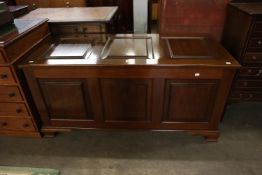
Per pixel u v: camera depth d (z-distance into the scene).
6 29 1.46
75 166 1.49
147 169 1.45
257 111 1.96
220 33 1.79
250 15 1.36
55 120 1.65
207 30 1.78
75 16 1.85
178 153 1.56
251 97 1.74
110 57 1.37
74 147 1.64
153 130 1.64
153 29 3.27
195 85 1.38
